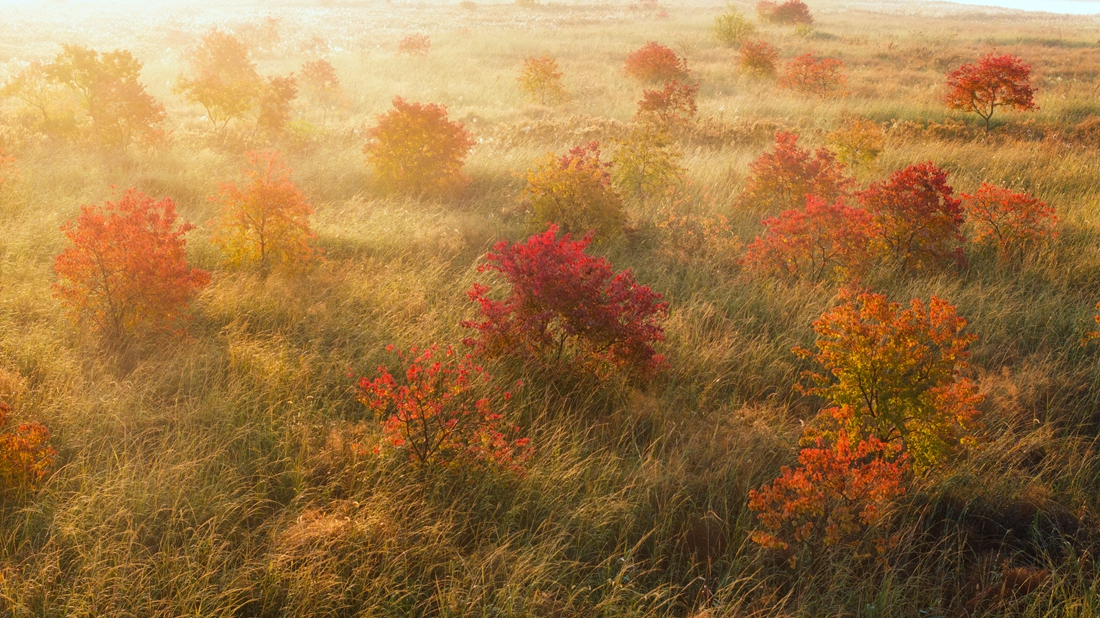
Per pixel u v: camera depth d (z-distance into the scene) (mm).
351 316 7039
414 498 4754
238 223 8031
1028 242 8961
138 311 6395
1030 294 7832
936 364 5133
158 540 4371
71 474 4766
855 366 5145
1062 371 6562
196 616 3795
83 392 5547
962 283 8289
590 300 5902
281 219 7973
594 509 4715
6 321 6555
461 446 4953
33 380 5781
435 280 7906
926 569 4445
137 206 6688
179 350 6227
